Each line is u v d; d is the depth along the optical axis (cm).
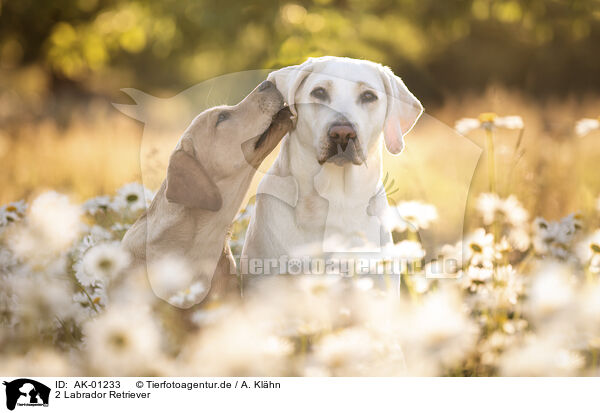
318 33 1470
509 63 2362
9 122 1326
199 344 308
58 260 379
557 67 2316
